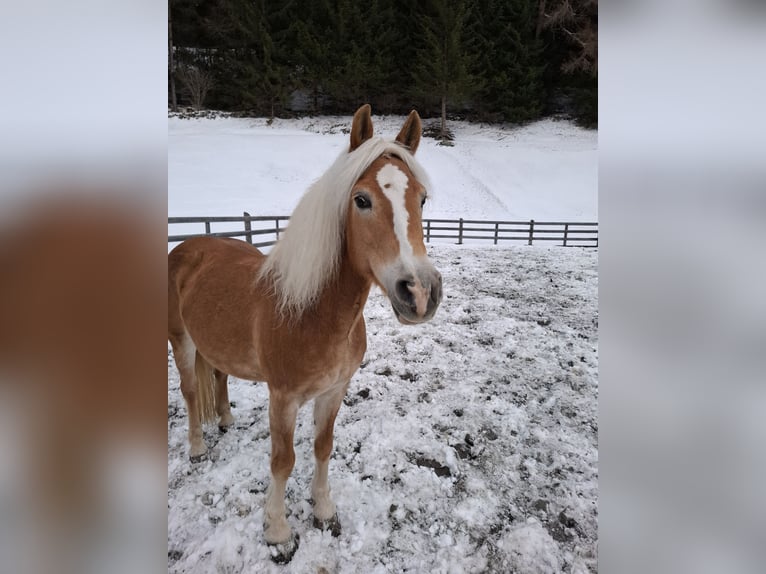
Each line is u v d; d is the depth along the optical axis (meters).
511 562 1.92
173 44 23.89
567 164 19.48
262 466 2.42
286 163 17.94
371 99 25.03
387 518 2.11
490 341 4.35
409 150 1.79
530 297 5.94
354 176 1.52
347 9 22.72
